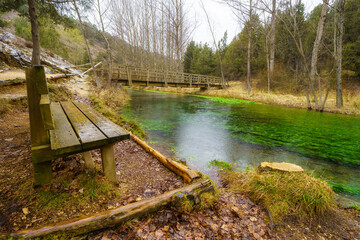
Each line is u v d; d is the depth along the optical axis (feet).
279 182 7.82
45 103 4.56
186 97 56.54
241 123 23.98
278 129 21.20
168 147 14.35
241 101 49.03
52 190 5.86
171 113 29.53
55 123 7.28
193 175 7.50
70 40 97.50
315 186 7.55
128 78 46.19
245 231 5.77
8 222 4.62
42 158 5.38
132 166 9.30
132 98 46.29
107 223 5.04
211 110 34.32
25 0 27.84
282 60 69.26
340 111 32.99
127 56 112.88
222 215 6.35
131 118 23.59
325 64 55.88
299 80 55.67
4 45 34.94
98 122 7.70
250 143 16.26
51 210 5.22
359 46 48.60
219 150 14.38
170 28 90.48
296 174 8.24
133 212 5.48
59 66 43.24
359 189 9.27
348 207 7.72
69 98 24.45
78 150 5.18
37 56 24.27
